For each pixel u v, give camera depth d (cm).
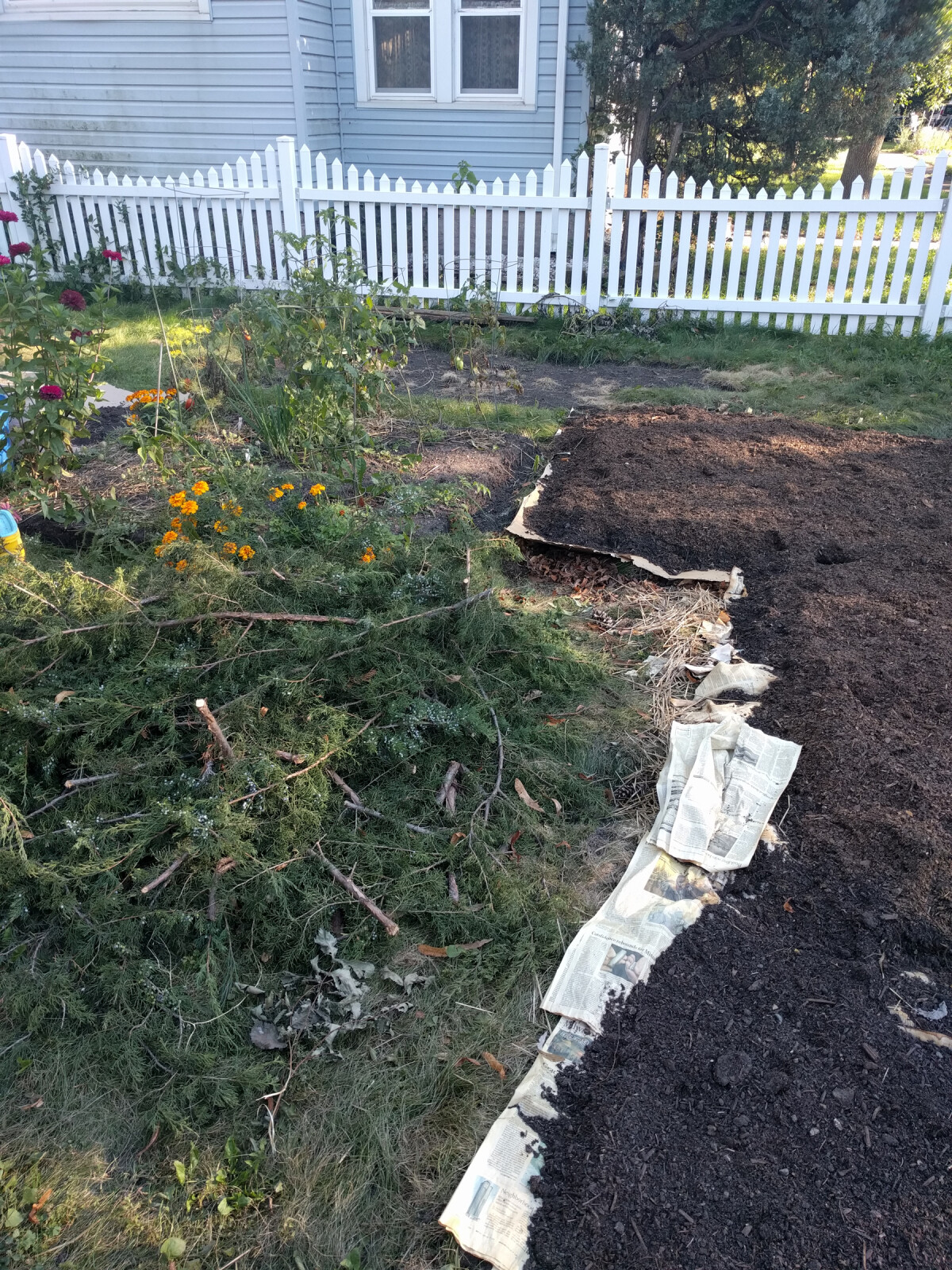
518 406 653
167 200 916
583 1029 217
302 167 867
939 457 544
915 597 384
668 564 430
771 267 815
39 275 449
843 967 230
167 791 263
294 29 967
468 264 872
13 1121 202
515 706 321
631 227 830
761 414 643
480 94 1040
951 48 1218
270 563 350
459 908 248
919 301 815
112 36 1020
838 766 289
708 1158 185
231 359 656
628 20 975
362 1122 200
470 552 378
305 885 248
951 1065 204
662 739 319
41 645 299
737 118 1084
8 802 246
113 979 224
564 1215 178
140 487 485
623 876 264
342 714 282
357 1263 175
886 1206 176
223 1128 200
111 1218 184
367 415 587
